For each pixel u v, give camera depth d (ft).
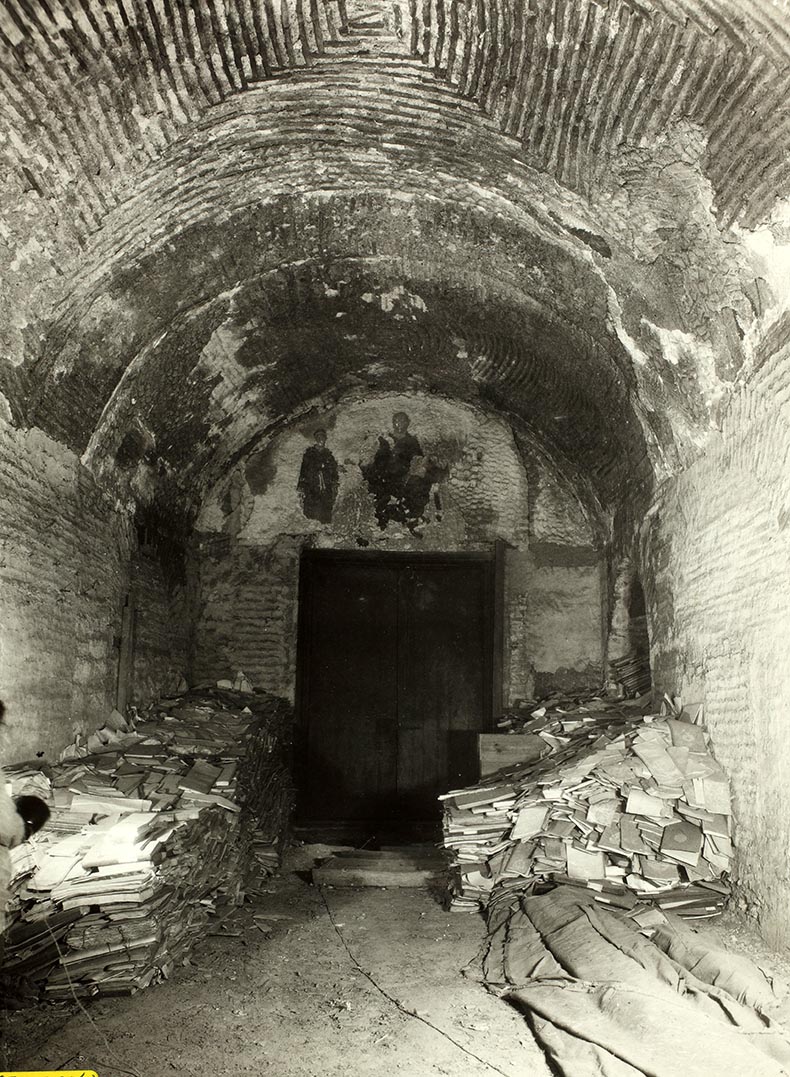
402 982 17.24
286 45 15.56
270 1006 15.87
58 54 13.69
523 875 21.03
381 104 17.42
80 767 20.71
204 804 20.02
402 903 24.23
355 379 32.73
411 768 34.32
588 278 20.54
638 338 21.08
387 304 26.96
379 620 34.94
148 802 18.72
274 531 34.04
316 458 34.40
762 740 17.56
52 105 14.47
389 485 34.30
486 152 18.08
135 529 27.22
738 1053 11.19
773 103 13.00
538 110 16.12
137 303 20.97
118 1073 12.78
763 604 17.53
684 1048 11.50
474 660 34.76
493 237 21.34
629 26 13.39
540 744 26.63
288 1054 13.62
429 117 17.58
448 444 34.37
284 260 23.40
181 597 32.07
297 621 33.88
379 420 34.47
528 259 21.52
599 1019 13.21
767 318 16.49
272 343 27.84
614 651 31.53
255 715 28.71
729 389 18.99
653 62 13.78
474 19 14.71
